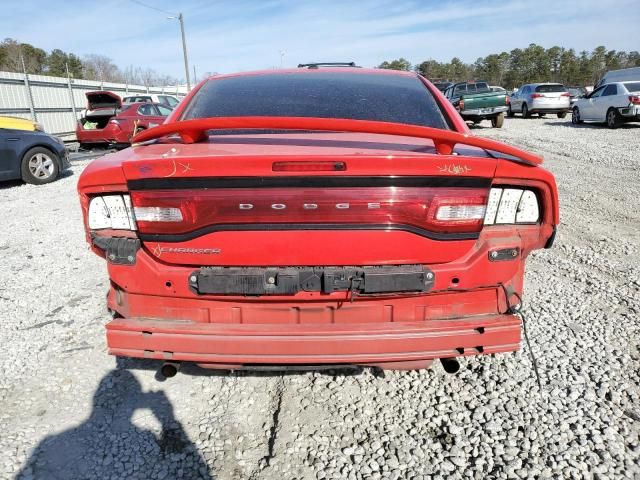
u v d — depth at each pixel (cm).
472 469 209
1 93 1761
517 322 206
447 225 193
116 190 196
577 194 730
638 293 376
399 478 204
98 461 215
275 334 196
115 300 217
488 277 203
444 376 275
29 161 919
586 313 344
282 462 214
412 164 182
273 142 217
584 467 207
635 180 813
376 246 193
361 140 221
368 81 292
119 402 255
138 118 1467
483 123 2120
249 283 194
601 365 280
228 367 208
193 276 197
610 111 1642
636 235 530
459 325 201
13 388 267
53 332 328
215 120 190
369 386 267
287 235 191
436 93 281
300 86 285
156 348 203
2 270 452
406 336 197
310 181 182
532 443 222
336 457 217
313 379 273
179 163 182
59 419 243
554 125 1853
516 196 203
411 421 239
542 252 480
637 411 241
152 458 217
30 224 630
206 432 233
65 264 468
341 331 196
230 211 187
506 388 262
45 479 205
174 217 191
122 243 200
